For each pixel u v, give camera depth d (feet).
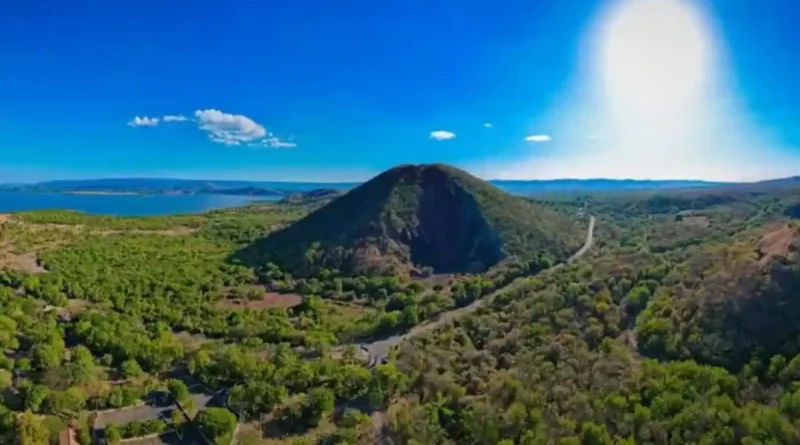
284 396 238.89
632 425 179.11
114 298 381.40
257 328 339.77
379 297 442.91
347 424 219.61
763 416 162.09
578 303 298.76
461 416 211.00
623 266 358.64
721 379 187.83
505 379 224.74
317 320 375.45
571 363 232.12
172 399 240.32
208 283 456.45
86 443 208.64
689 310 240.53
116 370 268.62
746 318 218.38
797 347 200.03
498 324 296.92
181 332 341.21
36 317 323.98
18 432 203.10
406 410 221.05
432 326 346.74
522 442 184.34
